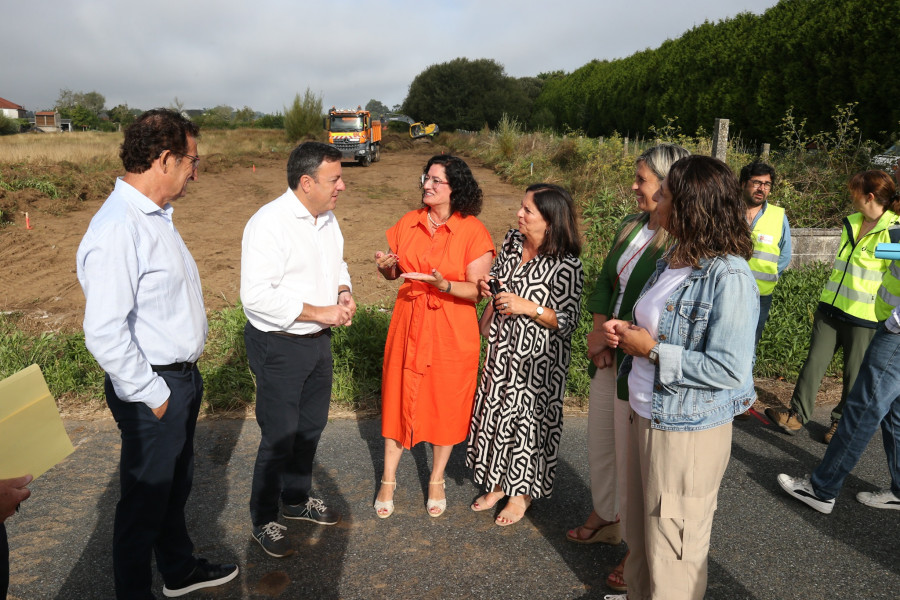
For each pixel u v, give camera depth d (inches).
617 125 1282.0
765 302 181.0
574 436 169.2
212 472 147.1
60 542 119.6
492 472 125.5
